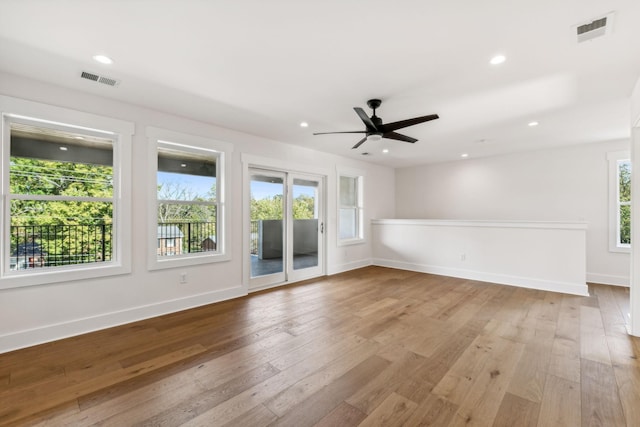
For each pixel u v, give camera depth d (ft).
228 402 6.14
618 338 9.13
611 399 6.16
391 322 10.55
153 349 8.48
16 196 8.69
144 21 6.10
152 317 11.03
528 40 6.78
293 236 16.83
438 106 10.81
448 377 7.05
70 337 9.26
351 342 8.94
